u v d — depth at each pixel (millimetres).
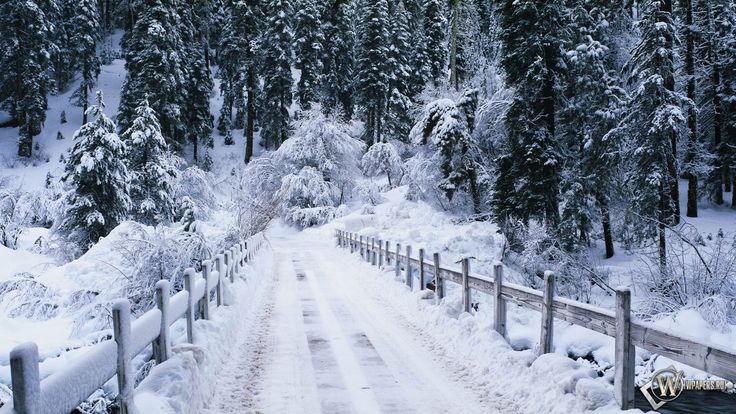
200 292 7500
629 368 4617
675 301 12555
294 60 55312
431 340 8672
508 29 22484
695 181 31016
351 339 8805
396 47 52281
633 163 21562
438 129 31672
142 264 11594
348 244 24484
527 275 18469
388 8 54250
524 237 20000
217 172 54906
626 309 4617
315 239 35906
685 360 3963
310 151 43094
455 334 8289
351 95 60688
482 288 8164
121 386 3883
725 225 28531
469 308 8805
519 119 21984
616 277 17109
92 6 62094
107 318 10328
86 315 10305
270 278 16625
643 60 21016
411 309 10875
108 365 3633
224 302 9867
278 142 54656
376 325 9875
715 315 10742
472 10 45250
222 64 63438
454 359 7555
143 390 4707
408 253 12844
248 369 7090
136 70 49812
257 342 8609
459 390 6238
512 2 22422
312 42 54938
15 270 14680
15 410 2457
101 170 22094
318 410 5559
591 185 22656
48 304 11062
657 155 20094
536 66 21484
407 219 32344
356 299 12773
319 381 6566
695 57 30031
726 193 39000
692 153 29031
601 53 21984
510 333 10625
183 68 54438
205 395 5664
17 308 10734
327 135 43719
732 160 33750
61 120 61969
